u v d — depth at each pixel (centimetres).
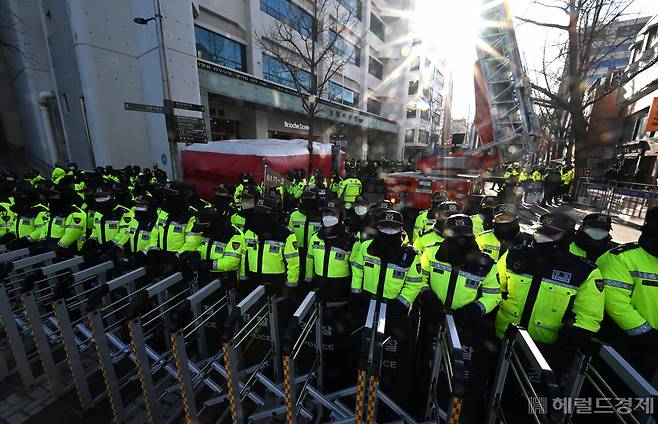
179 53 1328
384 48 4050
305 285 367
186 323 247
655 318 224
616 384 218
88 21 1241
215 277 343
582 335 209
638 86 1847
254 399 289
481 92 1001
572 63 1209
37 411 290
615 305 229
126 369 347
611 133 2072
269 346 318
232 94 1664
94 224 457
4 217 509
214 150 1112
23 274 361
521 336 197
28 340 385
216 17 1697
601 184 1260
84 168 1541
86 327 379
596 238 285
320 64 2475
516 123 948
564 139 2008
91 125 1319
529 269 241
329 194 731
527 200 1289
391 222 255
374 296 266
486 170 1034
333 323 287
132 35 1363
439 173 1078
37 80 1634
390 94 4234
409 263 259
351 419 258
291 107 2128
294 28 1683
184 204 409
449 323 213
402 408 268
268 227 331
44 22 1574
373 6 3559
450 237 246
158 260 365
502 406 244
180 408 293
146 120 1449
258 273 336
